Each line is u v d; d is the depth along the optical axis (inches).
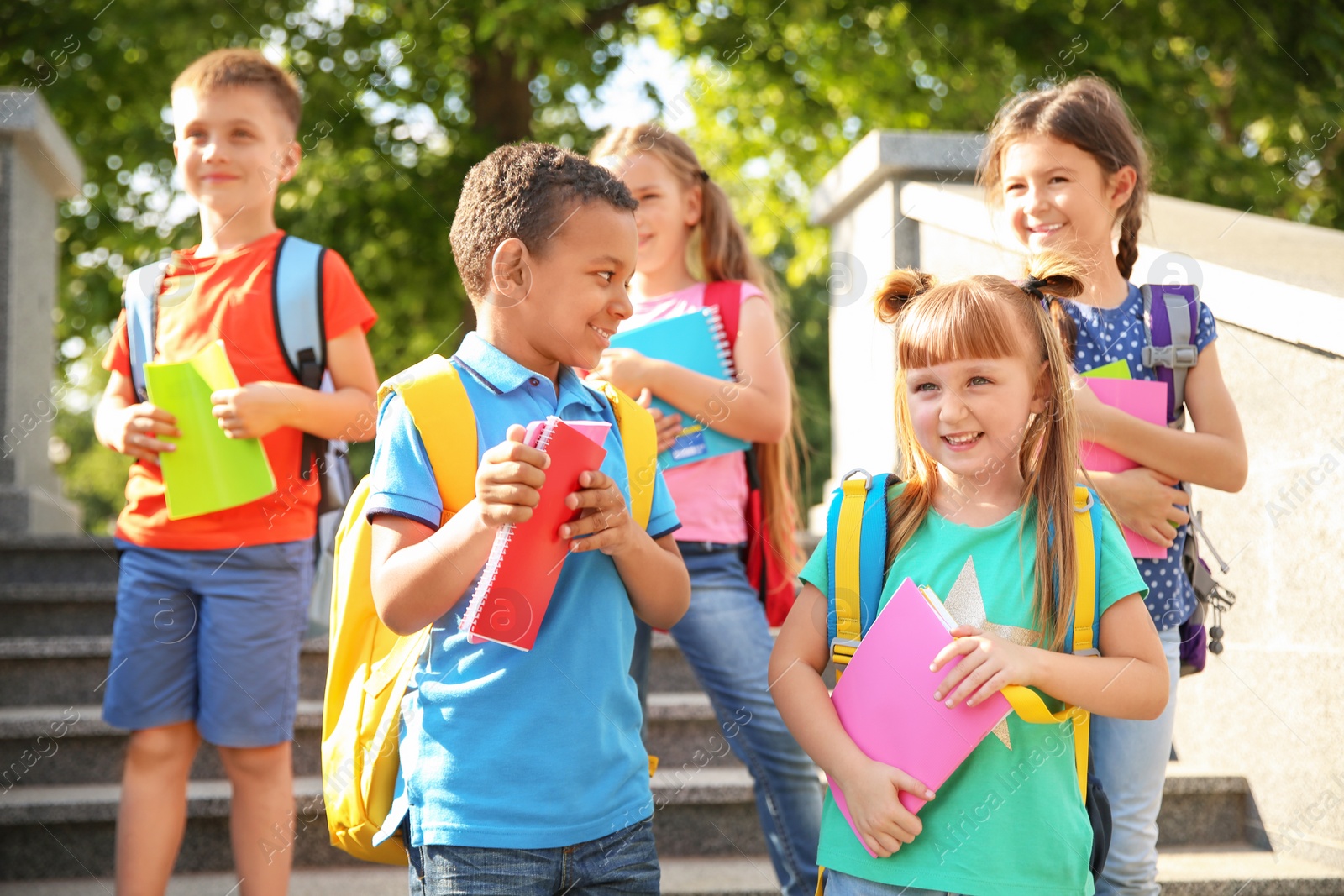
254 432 93.9
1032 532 71.4
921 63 319.6
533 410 66.2
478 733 62.1
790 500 107.3
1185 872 112.9
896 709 66.2
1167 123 297.4
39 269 206.2
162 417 94.5
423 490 63.2
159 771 98.5
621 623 67.4
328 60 290.2
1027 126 95.7
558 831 61.4
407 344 323.0
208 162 103.0
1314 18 311.6
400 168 294.0
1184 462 87.0
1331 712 111.8
